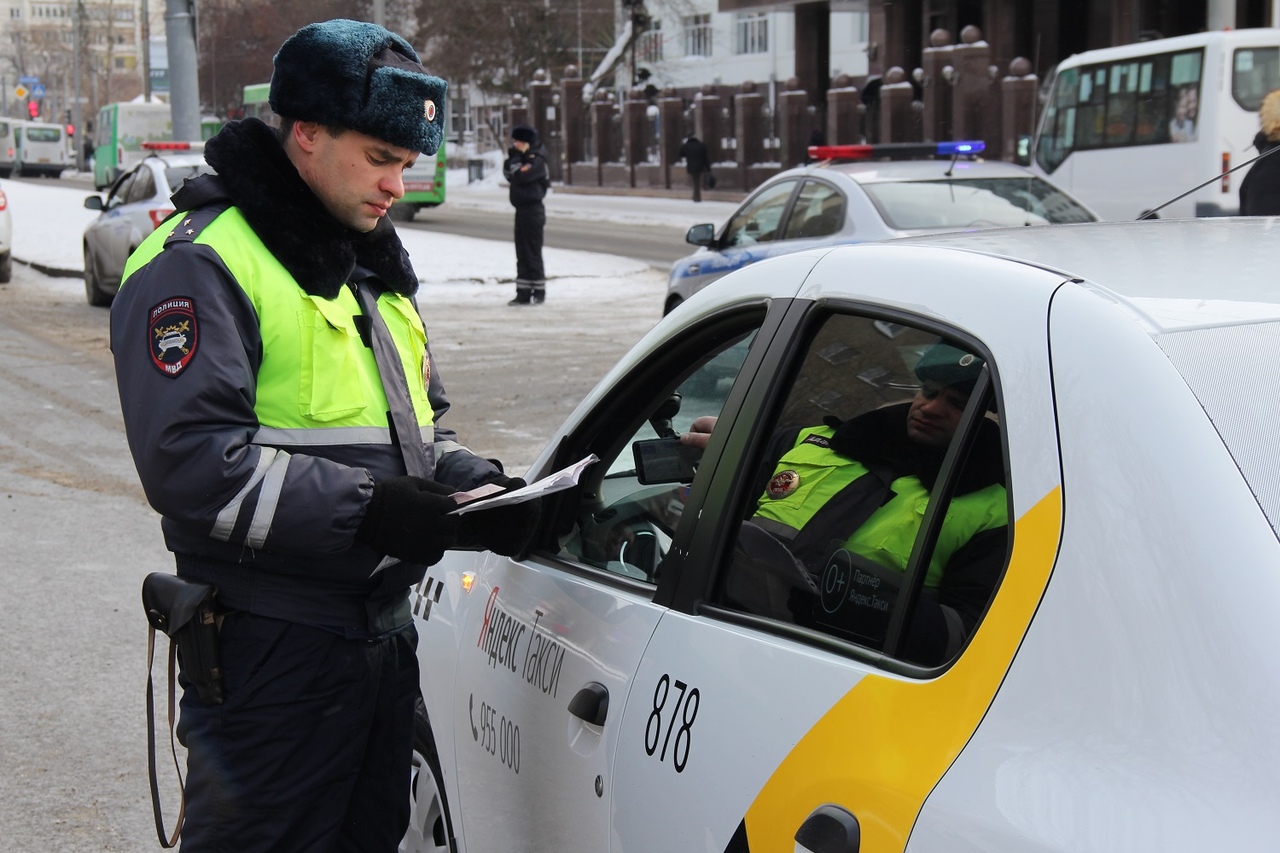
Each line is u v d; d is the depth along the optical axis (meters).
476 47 59.03
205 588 2.32
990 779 1.59
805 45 44.22
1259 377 1.63
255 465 2.17
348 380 2.33
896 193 8.98
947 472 1.93
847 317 2.17
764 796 1.93
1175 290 1.84
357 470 2.24
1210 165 17.78
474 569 3.02
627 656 2.34
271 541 2.19
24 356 12.28
